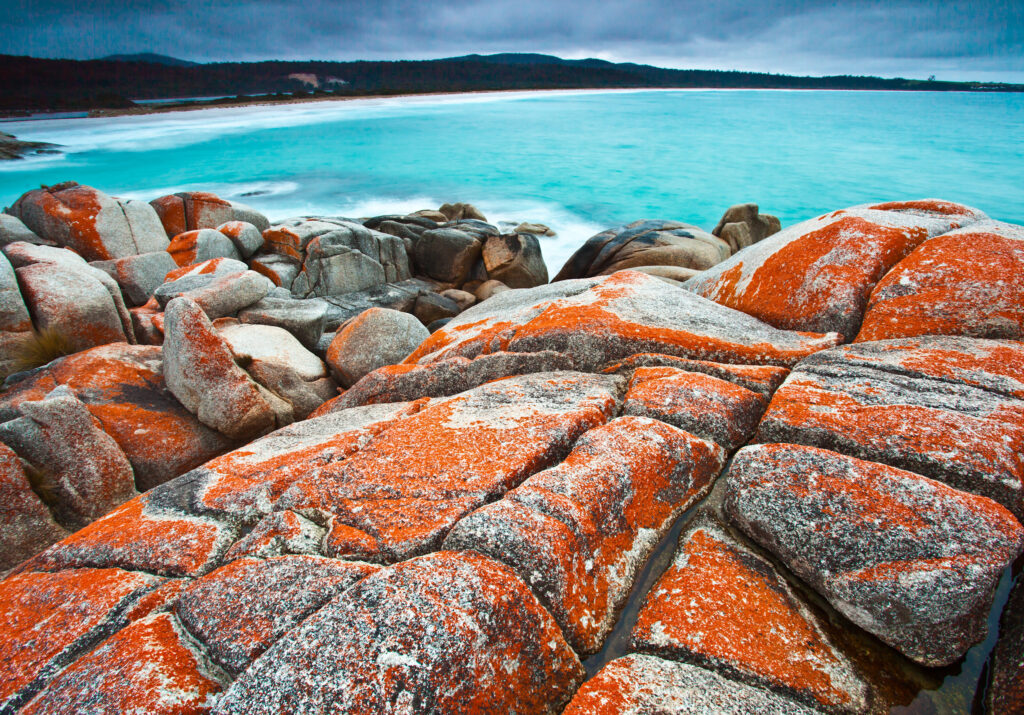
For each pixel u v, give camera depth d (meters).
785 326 5.75
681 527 3.71
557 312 5.87
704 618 2.97
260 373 7.84
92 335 8.45
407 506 3.53
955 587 2.77
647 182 35.12
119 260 10.89
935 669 2.87
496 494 3.59
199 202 15.16
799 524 3.24
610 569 3.27
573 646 2.95
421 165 41.25
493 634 2.65
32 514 5.43
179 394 7.05
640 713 2.48
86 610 3.22
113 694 2.60
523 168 40.03
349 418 5.45
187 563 3.54
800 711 2.57
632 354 5.20
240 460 4.66
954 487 3.28
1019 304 4.61
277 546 3.43
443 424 4.41
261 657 2.54
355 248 14.84
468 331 6.62
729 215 17.77
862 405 3.87
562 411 4.37
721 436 4.18
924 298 4.95
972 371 3.99
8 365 7.75
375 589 2.74
